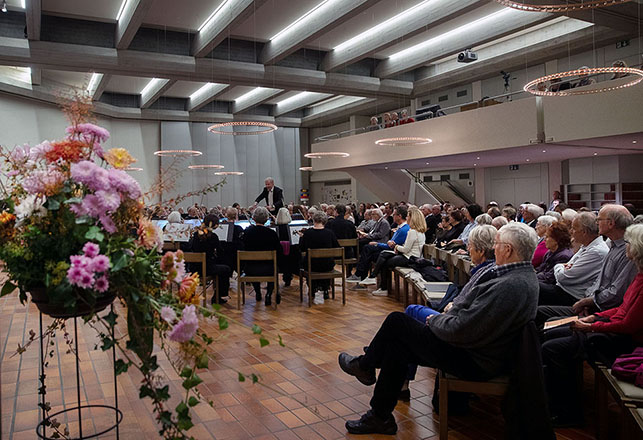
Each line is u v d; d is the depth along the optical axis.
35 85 15.90
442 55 14.54
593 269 3.66
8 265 1.73
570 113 10.58
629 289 2.84
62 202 1.70
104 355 4.24
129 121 21.28
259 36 13.81
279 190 9.96
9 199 1.85
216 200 23.28
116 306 5.64
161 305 1.72
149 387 1.76
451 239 7.65
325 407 3.19
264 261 6.25
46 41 12.17
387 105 20.59
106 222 1.69
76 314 1.81
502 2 6.76
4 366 3.97
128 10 11.00
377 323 5.32
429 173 20.31
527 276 2.51
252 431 2.86
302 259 6.60
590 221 3.69
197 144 22.84
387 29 13.06
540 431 2.32
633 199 14.10
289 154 25.19
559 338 3.00
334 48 15.11
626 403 2.25
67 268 1.64
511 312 2.42
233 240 7.01
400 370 2.79
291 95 21.56
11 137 15.40
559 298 3.79
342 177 24.00
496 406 3.23
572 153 13.66
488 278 2.71
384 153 16.03
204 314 1.74
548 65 15.06
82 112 1.87
